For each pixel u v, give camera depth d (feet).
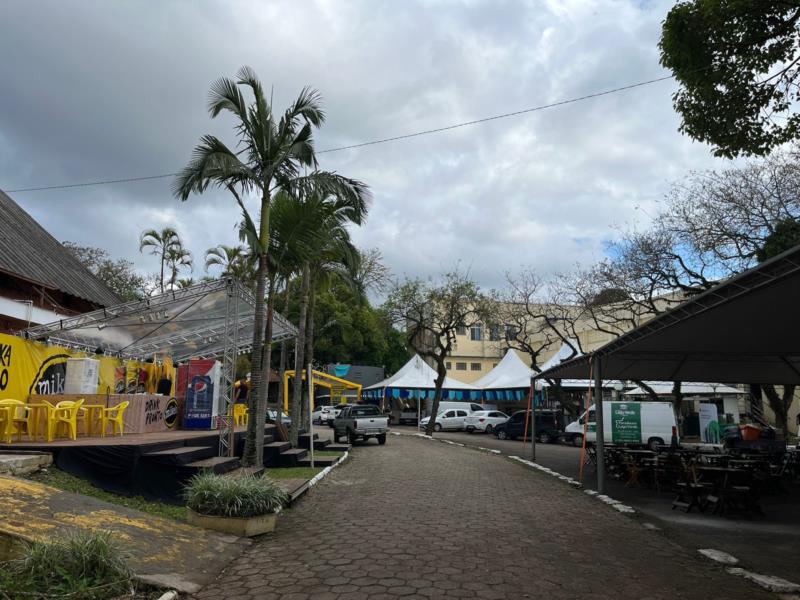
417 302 106.22
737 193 60.08
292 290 119.24
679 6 25.09
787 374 51.75
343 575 18.84
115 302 78.64
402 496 34.83
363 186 40.50
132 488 28.63
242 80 38.40
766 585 18.60
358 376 153.07
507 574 19.08
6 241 61.82
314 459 52.26
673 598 17.24
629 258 71.97
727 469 32.96
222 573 19.33
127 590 16.15
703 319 29.25
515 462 58.49
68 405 33.22
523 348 110.01
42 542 16.57
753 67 25.31
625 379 54.85
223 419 40.91
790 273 21.52
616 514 31.22
